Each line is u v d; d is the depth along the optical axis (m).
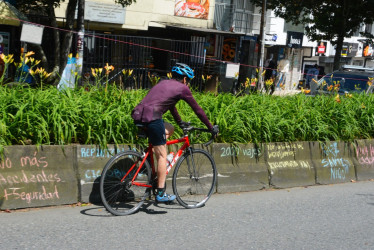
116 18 20.95
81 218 5.50
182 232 5.32
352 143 8.78
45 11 16.89
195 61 17.23
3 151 5.50
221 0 27.56
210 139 6.47
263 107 8.23
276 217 6.12
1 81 6.60
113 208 5.75
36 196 5.69
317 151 8.29
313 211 6.51
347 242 5.38
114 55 15.11
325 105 9.21
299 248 5.09
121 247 4.74
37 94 6.29
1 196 5.49
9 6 14.83
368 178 8.94
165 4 22.78
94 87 7.28
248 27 29.69
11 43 15.80
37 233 4.93
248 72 18.92
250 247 5.01
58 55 14.23
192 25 23.91
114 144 6.27
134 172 5.84
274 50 33.66
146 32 23.02
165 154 5.77
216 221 5.79
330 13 22.56
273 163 7.71
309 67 37.38
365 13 22.12
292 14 22.97
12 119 5.89
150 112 5.56
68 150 5.95
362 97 10.11
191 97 5.76
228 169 7.20
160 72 16.92
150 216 5.80
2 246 4.53
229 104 7.92
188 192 6.44
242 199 6.87
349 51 41.50
